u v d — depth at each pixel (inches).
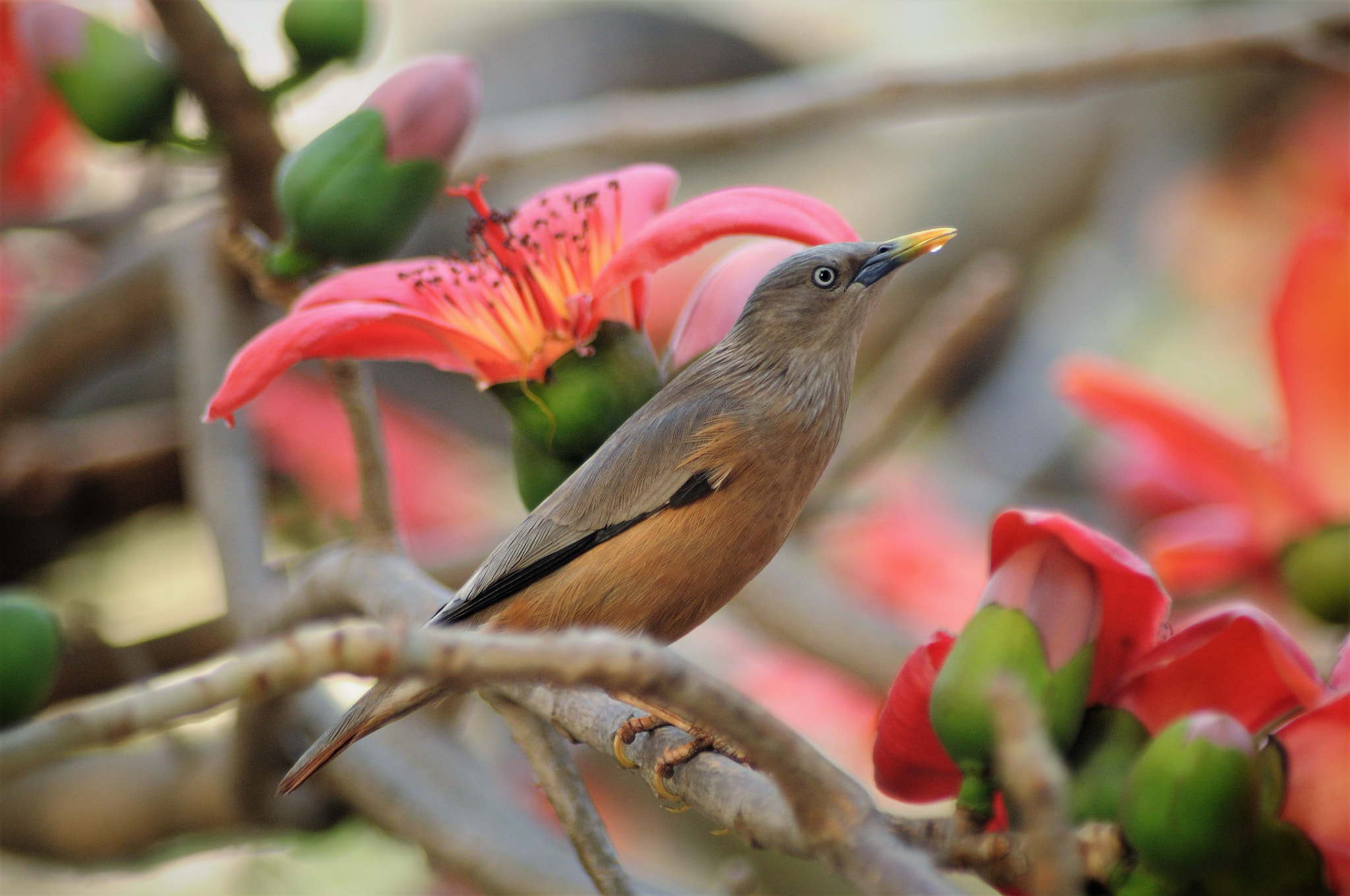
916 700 149.7
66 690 158.1
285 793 151.3
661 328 197.8
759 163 251.0
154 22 158.2
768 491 151.8
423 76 153.2
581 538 151.7
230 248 153.5
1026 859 148.4
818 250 152.3
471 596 151.9
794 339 152.1
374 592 152.4
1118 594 149.4
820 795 147.4
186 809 157.5
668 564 151.7
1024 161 232.4
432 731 157.2
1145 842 148.5
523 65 257.0
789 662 163.5
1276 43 162.1
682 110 162.6
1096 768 149.2
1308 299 154.6
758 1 263.4
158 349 199.6
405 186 153.2
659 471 151.7
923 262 228.5
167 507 169.8
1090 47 162.7
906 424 163.2
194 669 158.6
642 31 258.1
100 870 158.4
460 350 151.7
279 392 164.9
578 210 152.3
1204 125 221.3
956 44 251.8
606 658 146.9
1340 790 148.8
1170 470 157.2
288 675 146.7
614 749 150.5
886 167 248.2
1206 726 148.4
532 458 152.6
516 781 162.7
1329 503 154.6
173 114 156.1
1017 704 146.8
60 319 163.2
